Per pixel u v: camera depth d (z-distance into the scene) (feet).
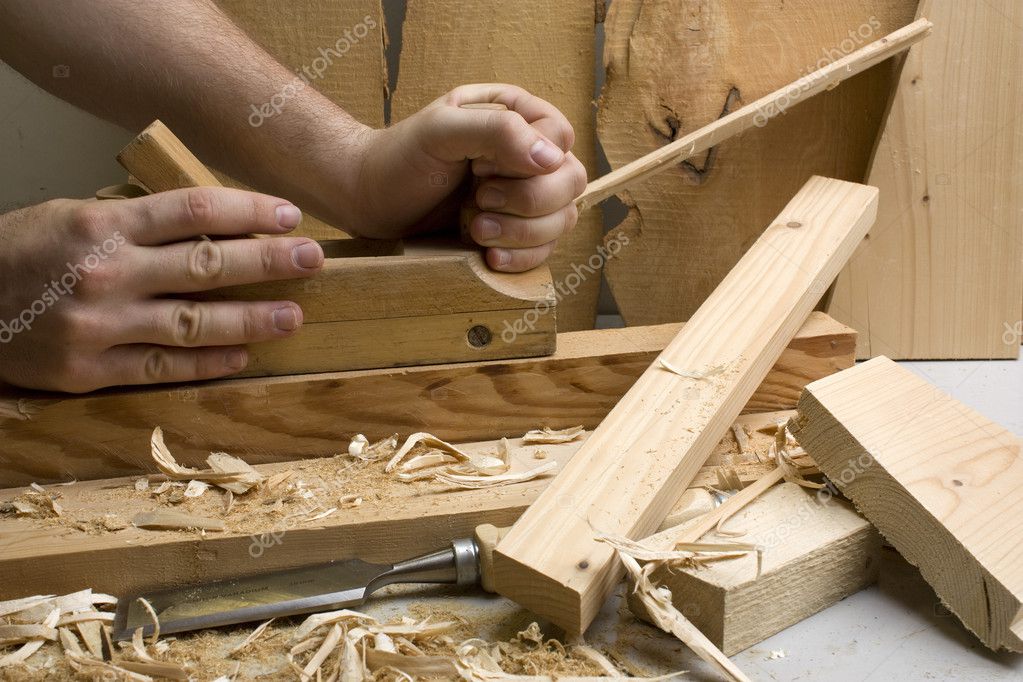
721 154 4.95
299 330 3.43
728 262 5.12
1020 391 4.56
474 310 3.53
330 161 3.88
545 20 4.99
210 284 3.20
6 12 3.74
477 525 3.18
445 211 3.95
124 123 4.10
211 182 3.53
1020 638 2.65
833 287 4.90
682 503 3.19
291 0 4.87
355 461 3.51
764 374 3.63
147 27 3.81
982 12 4.60
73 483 3.40
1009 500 2.92
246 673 2.70
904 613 2.98
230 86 3.85
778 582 2.79
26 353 3.19
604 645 2.81
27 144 5.56
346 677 2.62
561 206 3.63
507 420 3.69
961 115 4.72
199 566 3.06
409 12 4.96
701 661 2.75
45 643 2.85
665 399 3.32
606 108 4.99
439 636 2.85
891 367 3.51
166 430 3.41
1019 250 4.82
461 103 3.85
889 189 4.83
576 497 2.93
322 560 3.13
